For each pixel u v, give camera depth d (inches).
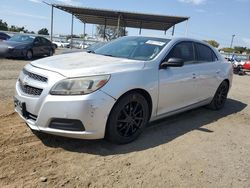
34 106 146.4
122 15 1134.4
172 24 1232.2
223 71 255.1
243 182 140.2
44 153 147.8
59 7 1096.8
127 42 210.5
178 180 135.7
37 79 151.0
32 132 170.7
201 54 230.4
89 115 143.4
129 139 168.4
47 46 718.5
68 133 144.2
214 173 145.8
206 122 227.3
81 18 1376.7
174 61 180.2
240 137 201.9
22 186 118.7
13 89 280.1
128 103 161.8
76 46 1574.8
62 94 142.3
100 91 146.1
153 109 179.8
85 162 143.1
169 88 186.9
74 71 148.1
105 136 159.0
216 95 257.8
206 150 172.6
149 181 132.3
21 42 644.7
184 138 187.3
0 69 419.2
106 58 179.9
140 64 172.6
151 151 162.4
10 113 202.1
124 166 142.8
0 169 129.4
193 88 213.8
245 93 399.9
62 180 125.9
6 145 152.3
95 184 125.6
